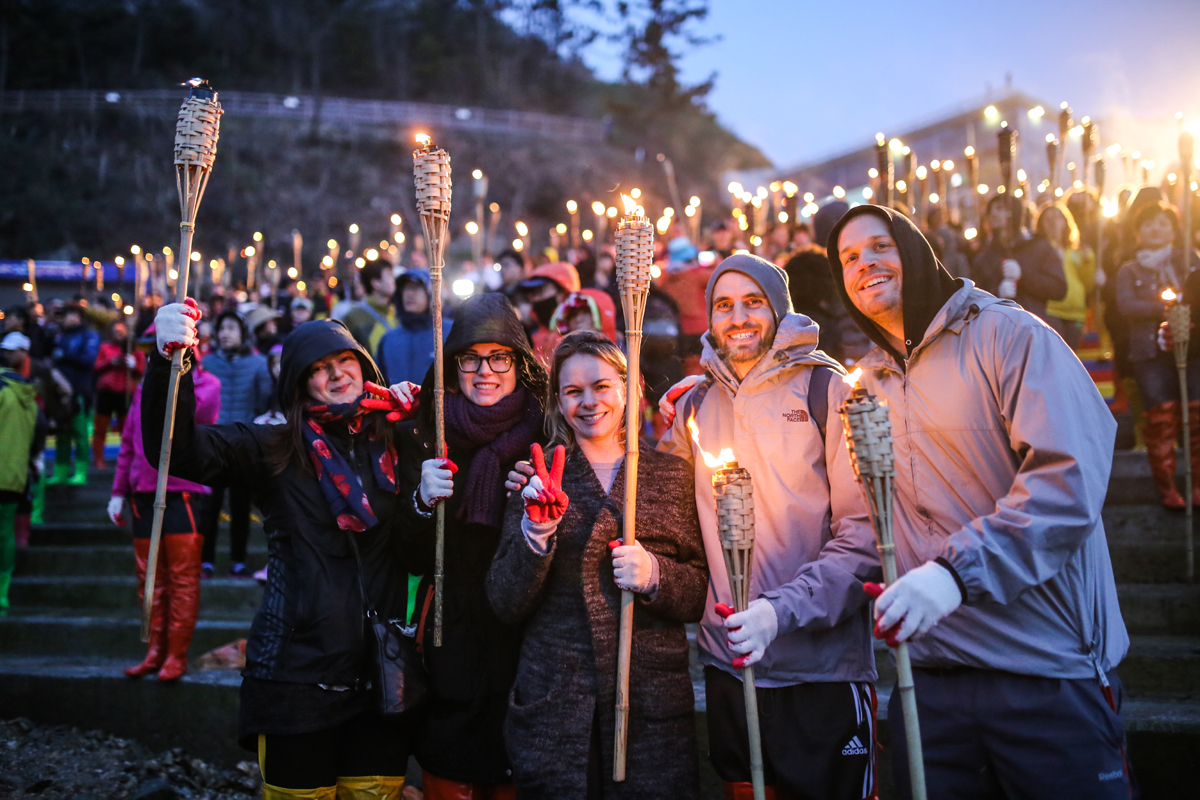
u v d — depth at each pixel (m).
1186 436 4.22
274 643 2.68
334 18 79.19
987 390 2.19
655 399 5.00
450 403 2.88
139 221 51.41
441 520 2.63
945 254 5.65
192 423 2.66
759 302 2.59
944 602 1.88
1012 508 1.99
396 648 2.70
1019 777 2.09
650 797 2.42
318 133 61.84
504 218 55.72
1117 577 4.41
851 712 2.40
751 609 2.15
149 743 4.23
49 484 7.78
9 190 52.12
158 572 4.32
